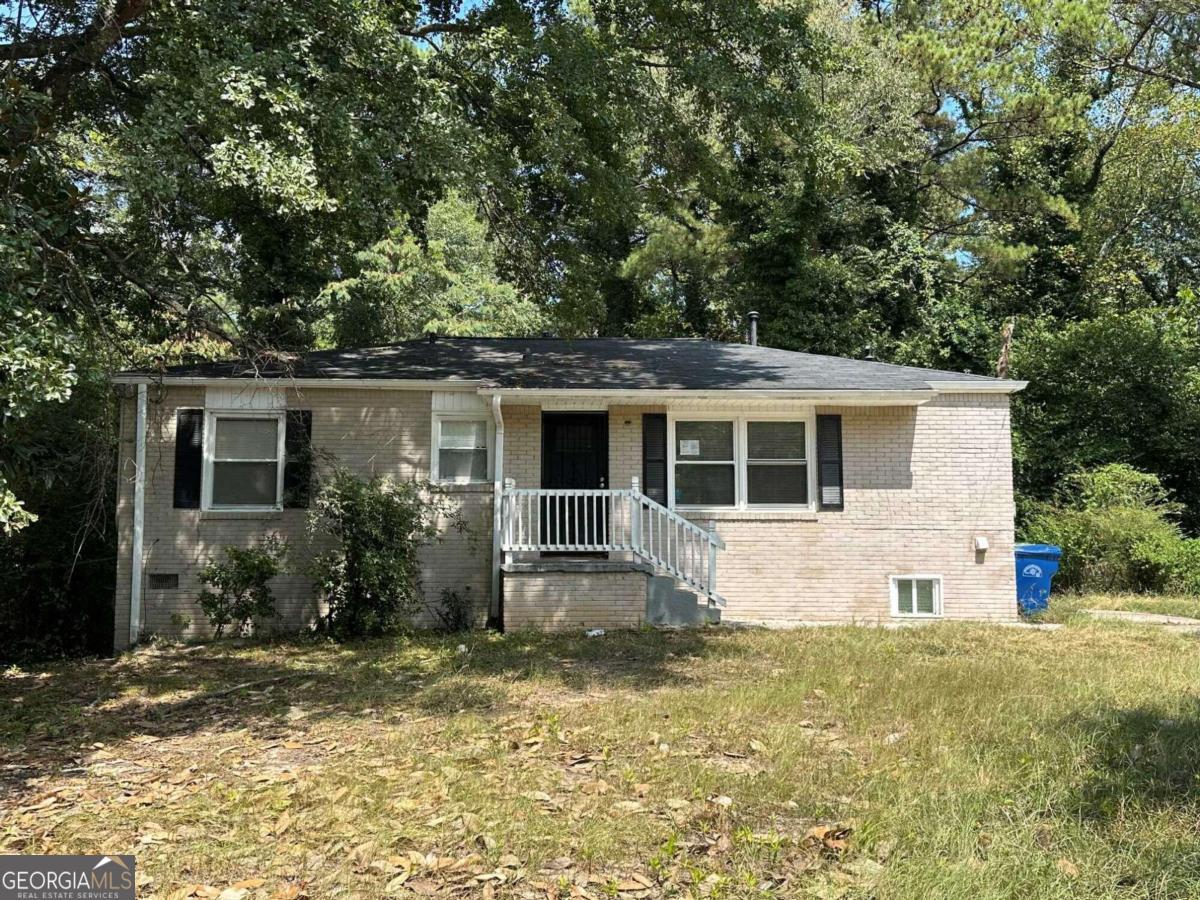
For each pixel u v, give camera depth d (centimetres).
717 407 1334
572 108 1201
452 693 830
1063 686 799
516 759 616
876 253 2391
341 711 782
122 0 921
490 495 1301
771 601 1309
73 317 817
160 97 825
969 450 1327
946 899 397
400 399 1302
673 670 921
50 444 1023
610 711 736
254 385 1265
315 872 443
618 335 2870
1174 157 2662
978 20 2389
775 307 2344
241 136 823
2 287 641
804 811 506
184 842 482
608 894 413
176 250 986
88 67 972
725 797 525
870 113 2364
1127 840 455
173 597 1238
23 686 958
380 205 1036
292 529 1258
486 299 2958
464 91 1199
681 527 1313
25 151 792
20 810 544
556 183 1295
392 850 466
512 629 1204
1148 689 791
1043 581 1352
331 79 889
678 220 2686
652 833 477
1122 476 1764
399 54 939
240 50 818
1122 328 2025
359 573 1173
